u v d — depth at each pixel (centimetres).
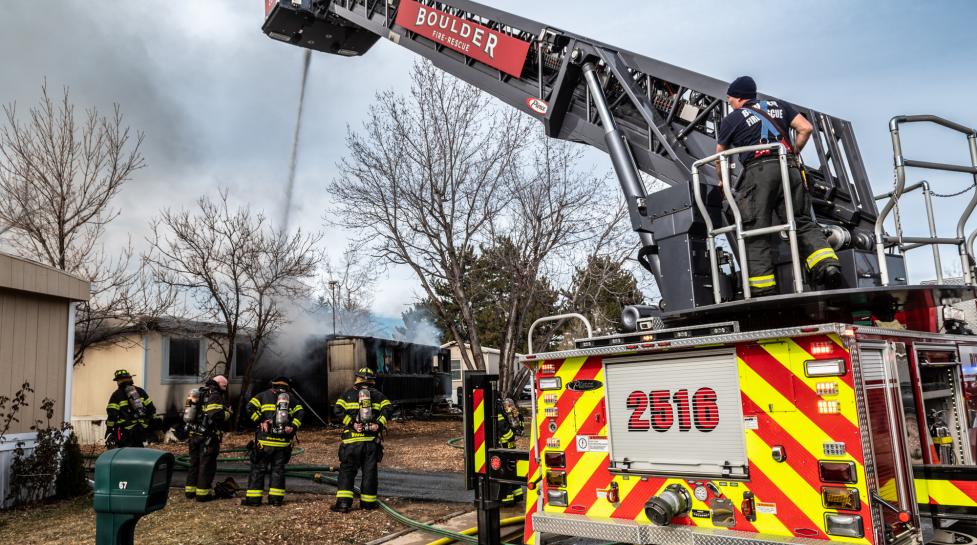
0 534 664
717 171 535
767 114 464
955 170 473
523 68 823
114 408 873
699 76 616
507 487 545
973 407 479
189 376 1703
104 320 1523
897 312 498
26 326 843
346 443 755
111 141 1422
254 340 1747
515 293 1545
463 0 880
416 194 1561
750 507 369
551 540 464
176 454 1295
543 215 1548
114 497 351
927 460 402
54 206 1360
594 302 1636
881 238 443
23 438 826
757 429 371
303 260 1800
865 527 336
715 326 393
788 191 427
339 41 1188
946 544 404
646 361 414
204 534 645
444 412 2600
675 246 524
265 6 1167
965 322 541
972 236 498
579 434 439
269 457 797
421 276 1573
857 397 343
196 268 1653
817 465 351
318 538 633
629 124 687
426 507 779
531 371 465
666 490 395
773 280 449
